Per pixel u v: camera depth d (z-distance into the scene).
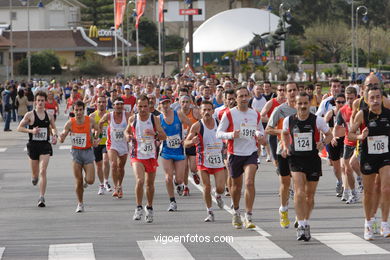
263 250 22.53
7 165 48.81
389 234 24.09
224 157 31.41
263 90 44.62
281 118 26.69
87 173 30.25
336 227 26.08
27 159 52.44
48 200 33.84
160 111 31.91
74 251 22.92
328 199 32.72
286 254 21.92
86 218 28.92
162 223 27.48
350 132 24.14
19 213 30.36
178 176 30.19
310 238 23.98
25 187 38.22
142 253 22.47
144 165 27.80
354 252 22.05
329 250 22.39
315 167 23.97
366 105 25.12
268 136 34.78
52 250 23.12
